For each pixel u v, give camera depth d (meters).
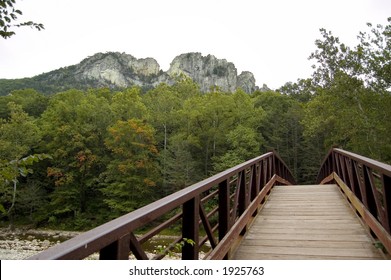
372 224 3.68
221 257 2.92
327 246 3.79
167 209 1.85
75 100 41.12
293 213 5.64
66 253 1.06
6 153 25.66
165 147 34.62
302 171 35.41
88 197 32.03
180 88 54.09
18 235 25.38
